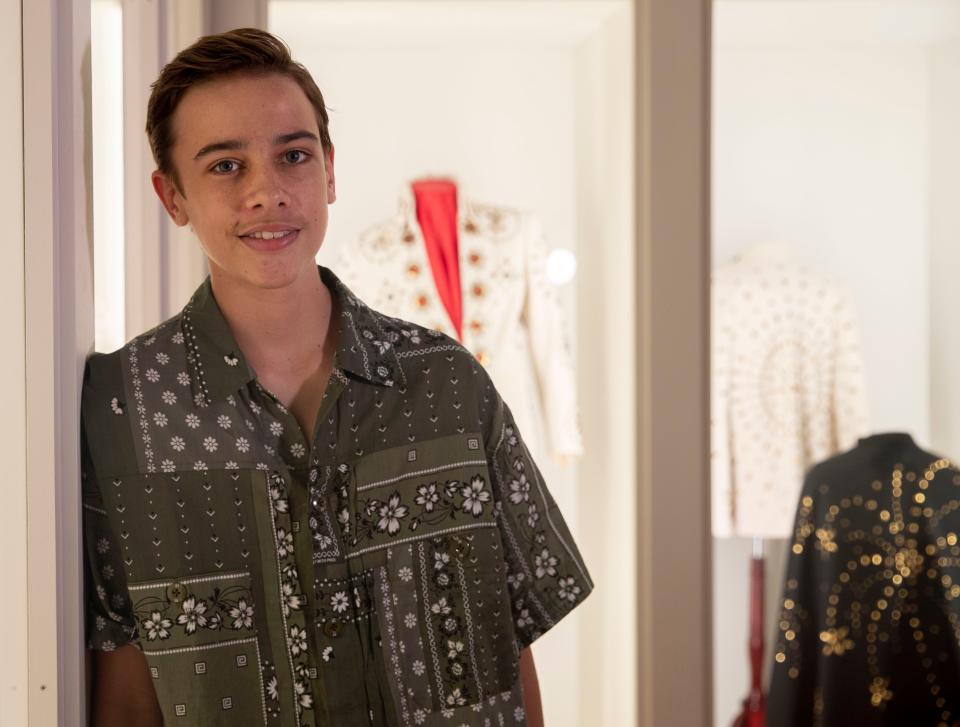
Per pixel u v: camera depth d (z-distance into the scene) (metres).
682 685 2.05
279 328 1.03
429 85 2.61
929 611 2.43
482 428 1.08
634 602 2.06
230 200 0.98
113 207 1.57
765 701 2.96
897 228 3.04
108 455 1.02
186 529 1.00
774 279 2.93
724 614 3.11
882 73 3.03
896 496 2.46
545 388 2.47
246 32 1.00
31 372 1.05
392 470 1.02
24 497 1.04
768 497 2.91
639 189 2.05
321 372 1.04
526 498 1.11
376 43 2.54
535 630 1.13
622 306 2.16
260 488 1.00
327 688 0.99
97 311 1.47
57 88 1.08
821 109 3.04
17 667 1.04
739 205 3.04
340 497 1.01
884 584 2.45
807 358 2.93
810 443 2.93
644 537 2.06
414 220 2.46
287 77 1.00
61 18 1.08
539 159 2.62
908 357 3.05
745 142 3.03
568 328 2.61
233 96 0.97
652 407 2.05
